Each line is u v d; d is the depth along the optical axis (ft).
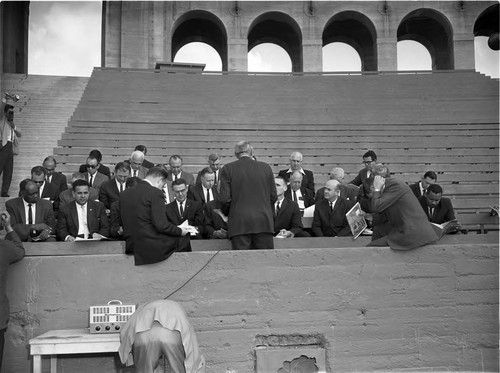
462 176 56.18
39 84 74.13
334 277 21.94
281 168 56.85
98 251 21.93
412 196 22.48
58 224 26.35
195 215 27.73
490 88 72.43
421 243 22.12
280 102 69.82
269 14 101.50
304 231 27.22
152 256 21.08
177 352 18.51
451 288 22.30
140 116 64.13
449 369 22.03
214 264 21.52
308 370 21.79
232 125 63.98
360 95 71.97
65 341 18.81
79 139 58.54
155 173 21.79
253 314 21.53
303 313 21.72
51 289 20.94
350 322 21.89
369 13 100.27
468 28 98.89
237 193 22.48
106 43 96.94
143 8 98.22
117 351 19.02
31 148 58.54
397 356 21.94
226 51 102.06
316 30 100.48
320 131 63.62
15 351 20.65
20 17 100.63
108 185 30.50
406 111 67.87
